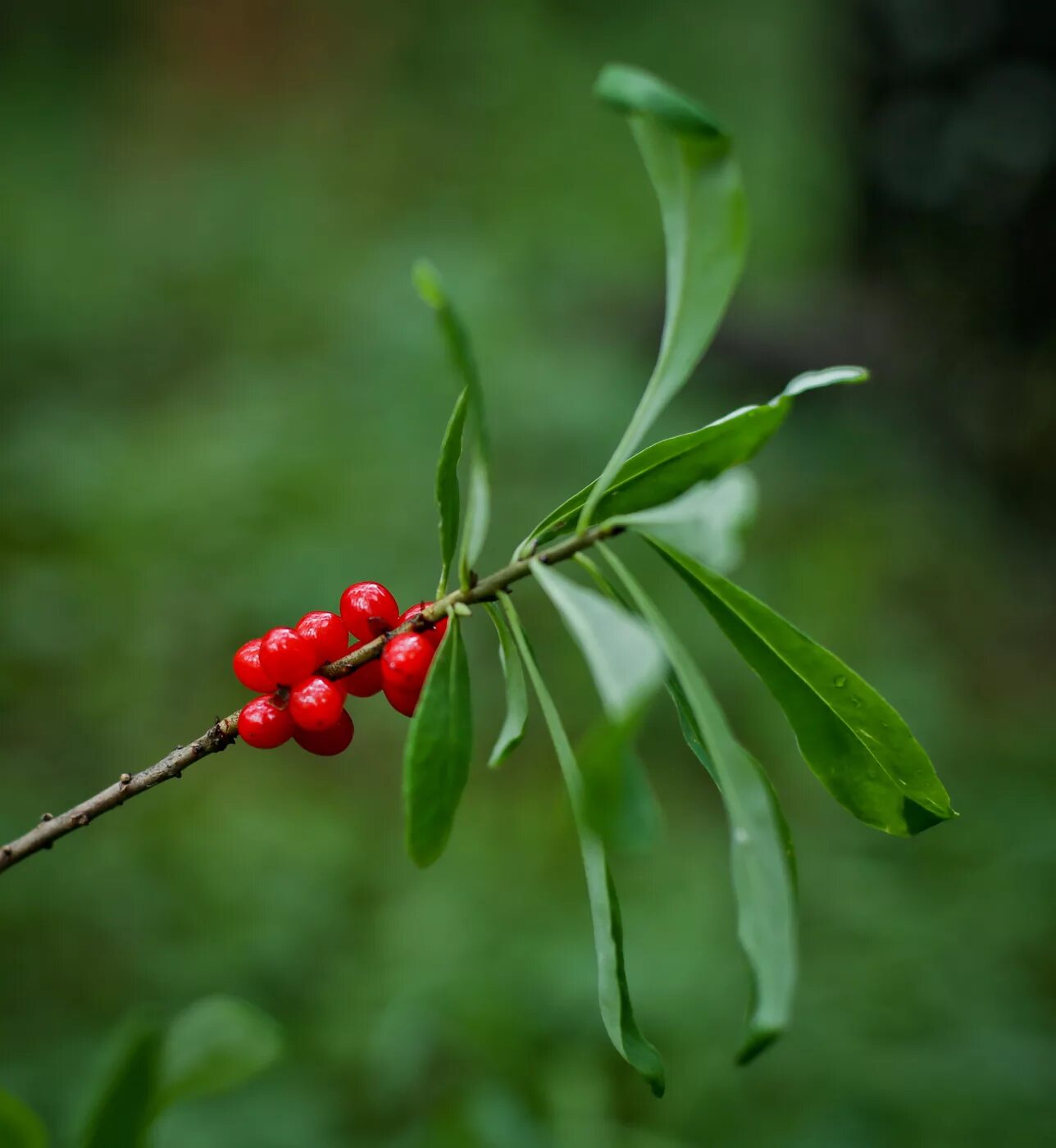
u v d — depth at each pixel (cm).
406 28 265
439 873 93
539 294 181
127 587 120
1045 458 168
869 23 192
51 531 127
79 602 118
